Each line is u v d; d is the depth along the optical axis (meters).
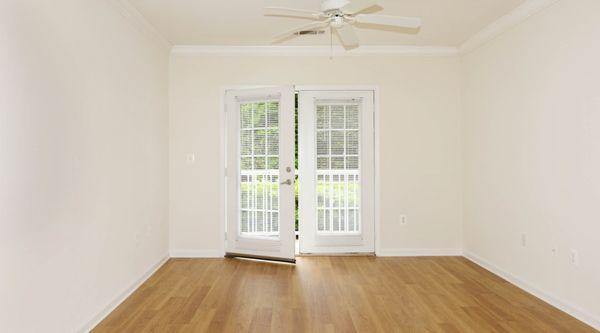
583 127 2.63
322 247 4.52
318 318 2.71
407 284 3.45
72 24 2.38
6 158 1.83
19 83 1.91
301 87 4.47
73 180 2.39
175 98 4.41
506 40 3.56
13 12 1.87
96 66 2.69
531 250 3.21
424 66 4.52
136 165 3.42
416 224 4.51
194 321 2.66
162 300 3.06
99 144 2.72
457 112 4.53
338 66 4.49
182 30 3.85
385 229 4.50
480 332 2.48
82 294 2.48
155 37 3.87
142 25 3.50
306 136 4.50
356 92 4.50
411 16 3.50
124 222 3.15
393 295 3.17
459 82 4.52
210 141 4.43
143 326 2.58
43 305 2.10
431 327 2.56
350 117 4.53
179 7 3.27
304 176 4.50
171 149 4.41
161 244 4.12
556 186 2.90
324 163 4.54
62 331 2.26
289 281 3.53
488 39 3.86
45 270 2.11
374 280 3.56
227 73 4.45
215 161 4.44
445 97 4.52
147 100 3.71
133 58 3.36
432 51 4.46
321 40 4.18
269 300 3.05
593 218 2.55
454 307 2.91
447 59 4.52
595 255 2.54
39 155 2.06
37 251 2.04
